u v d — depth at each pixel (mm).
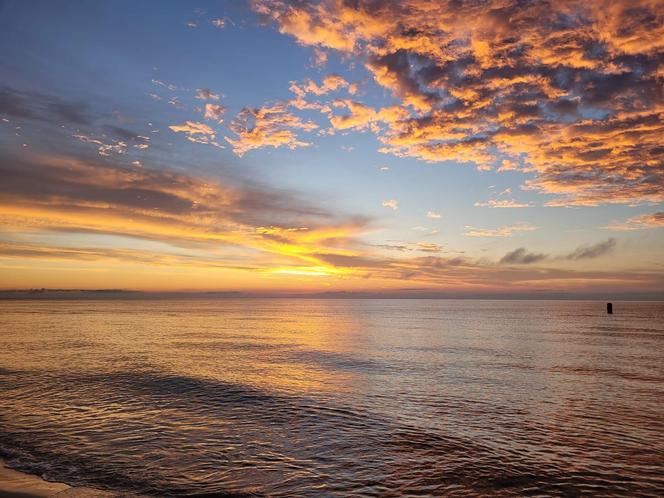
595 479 11695
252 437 15148
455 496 10758
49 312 139625
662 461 12930
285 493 10898
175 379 25359
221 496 10727
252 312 152875
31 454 13500
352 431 15820
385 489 11125
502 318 107062
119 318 101875
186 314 128125
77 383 24297
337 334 58844
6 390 22562
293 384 24188
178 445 14352
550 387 23391
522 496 10766
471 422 16922
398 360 33656
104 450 13883
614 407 19109
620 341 47781
